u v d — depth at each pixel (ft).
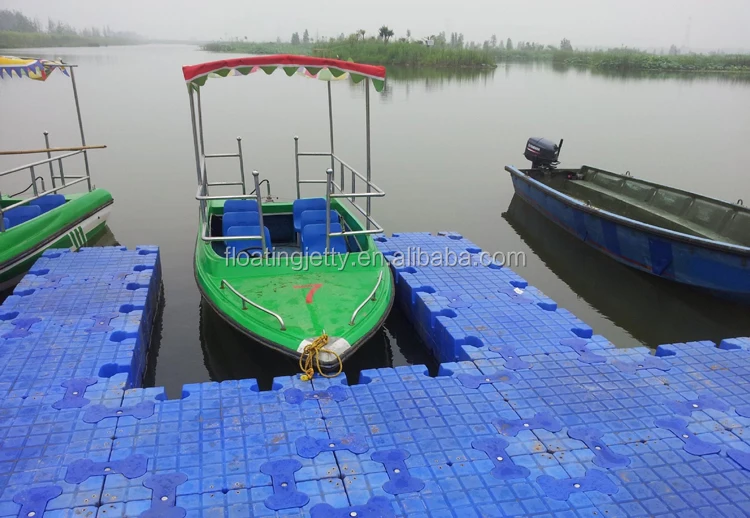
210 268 23.54
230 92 112.16
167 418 15.62
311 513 12.52
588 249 34.71
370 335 20.13
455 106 92.79
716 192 46.01
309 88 122.62
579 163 55.26
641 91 122.01
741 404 16.99
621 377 18.33
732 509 13.05
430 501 13.00
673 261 28.43
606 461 14.44
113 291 23.77
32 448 14.30
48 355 18.66
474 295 24.59
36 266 26.25
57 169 50.88
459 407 16.55
